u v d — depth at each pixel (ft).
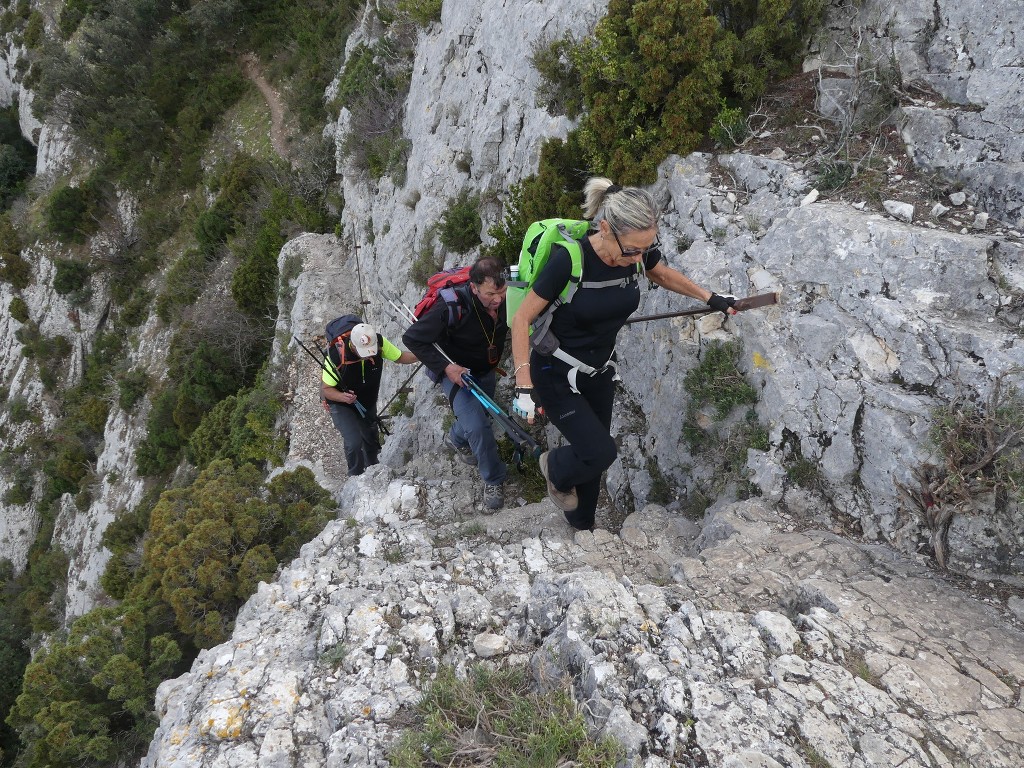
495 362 15.85
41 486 78.59
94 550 58.39
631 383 16.56
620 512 16.26
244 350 50.75
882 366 11.73
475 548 14.15
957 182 12.65
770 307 13.21
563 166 18.30
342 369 20.21
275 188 54.39
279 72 71.31
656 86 15.72
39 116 93.09
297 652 10.88
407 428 24.22
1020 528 10.13
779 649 9.05
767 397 13.09
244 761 8.91
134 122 75.72
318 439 33.94
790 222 13.35
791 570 11.05
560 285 9.94
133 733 18.24
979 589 10.31
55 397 82.02
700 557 11.56
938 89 13.64
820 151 14.38
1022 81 12.26
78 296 80.43
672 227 15.76
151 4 77.92
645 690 8.27
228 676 10.55
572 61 18.61
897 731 7.82
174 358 55.88
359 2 64.28
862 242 12.35
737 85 15.61
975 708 8.23
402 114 37.50
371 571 13.42
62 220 80.38
